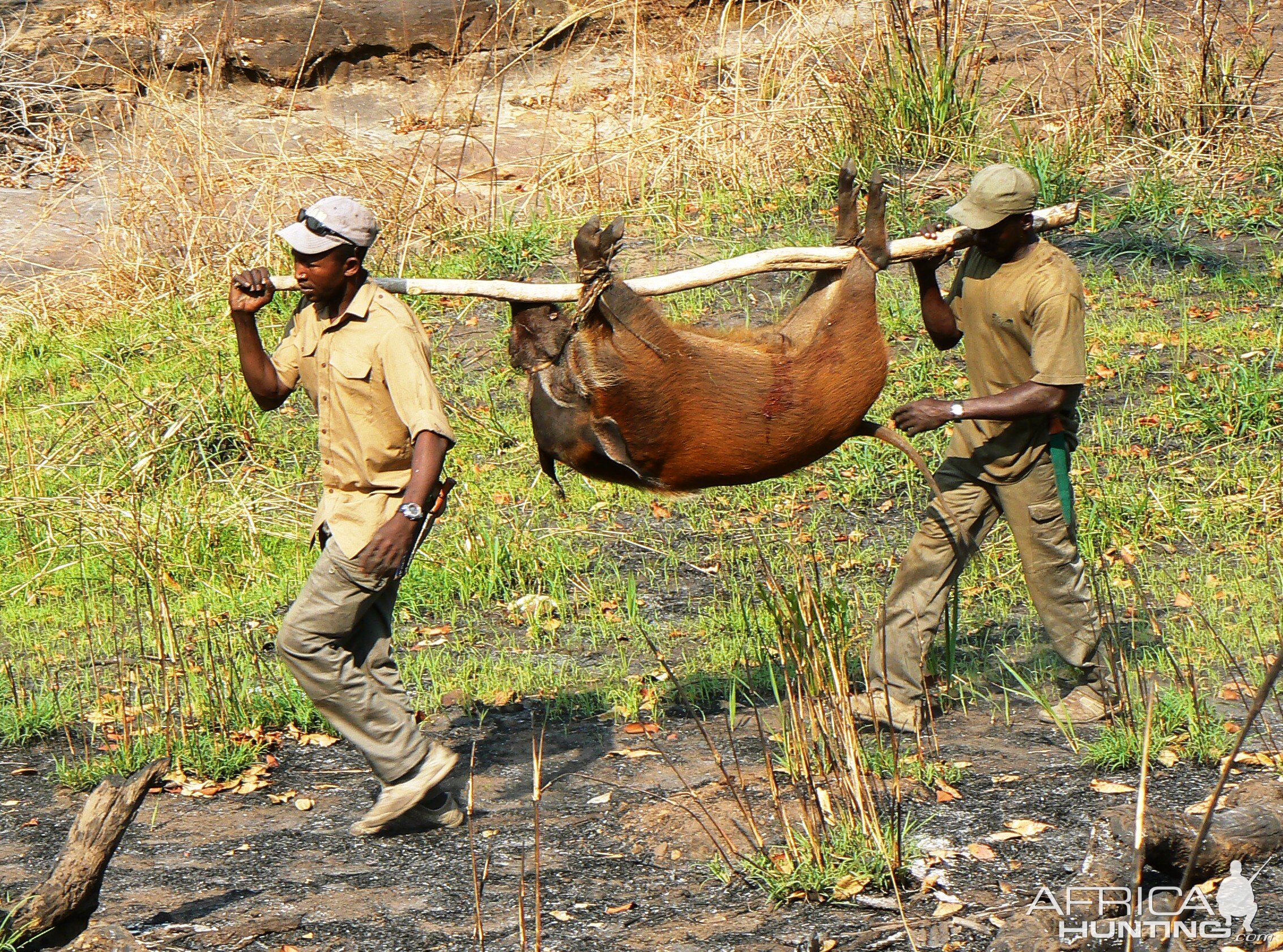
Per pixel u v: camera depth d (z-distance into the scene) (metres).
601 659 16.64
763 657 15.67
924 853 11.42
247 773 14.06
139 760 14.17
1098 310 26.34
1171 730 13.47
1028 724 14.09
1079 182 30.89
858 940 10.14
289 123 35.22
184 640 17.70
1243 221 29.30
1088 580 15.34
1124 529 18.97
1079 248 29.00
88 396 25.50
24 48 38.22
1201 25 32.88
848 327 11.09
